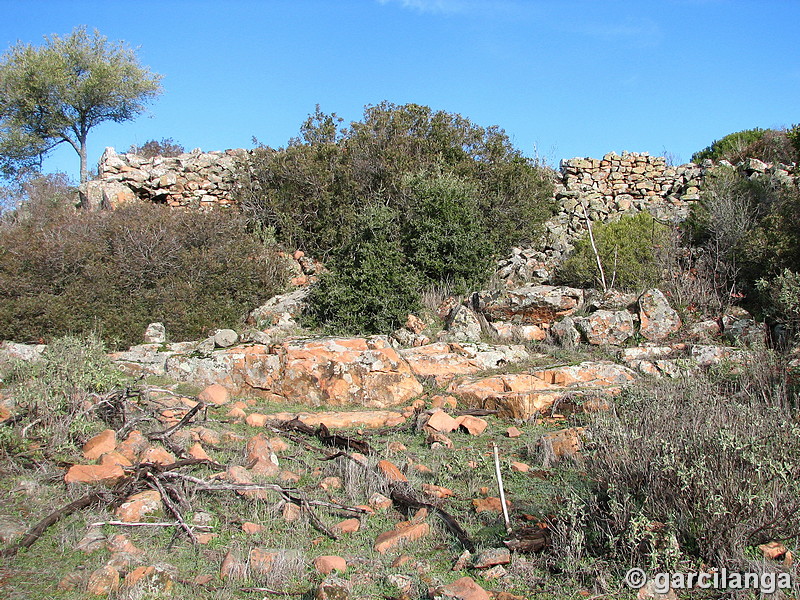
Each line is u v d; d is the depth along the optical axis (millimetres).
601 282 11195
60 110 21797
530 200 14141
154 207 13000
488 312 10625
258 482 5441
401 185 13492
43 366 6629
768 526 3863
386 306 10492
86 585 3809
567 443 6008
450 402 7992
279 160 14516
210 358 8750
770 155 15312
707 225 12195
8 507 4812
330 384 8305
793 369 7133
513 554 4121
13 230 12547
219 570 4051
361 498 5230
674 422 4711
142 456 5672
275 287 12133
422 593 3771
